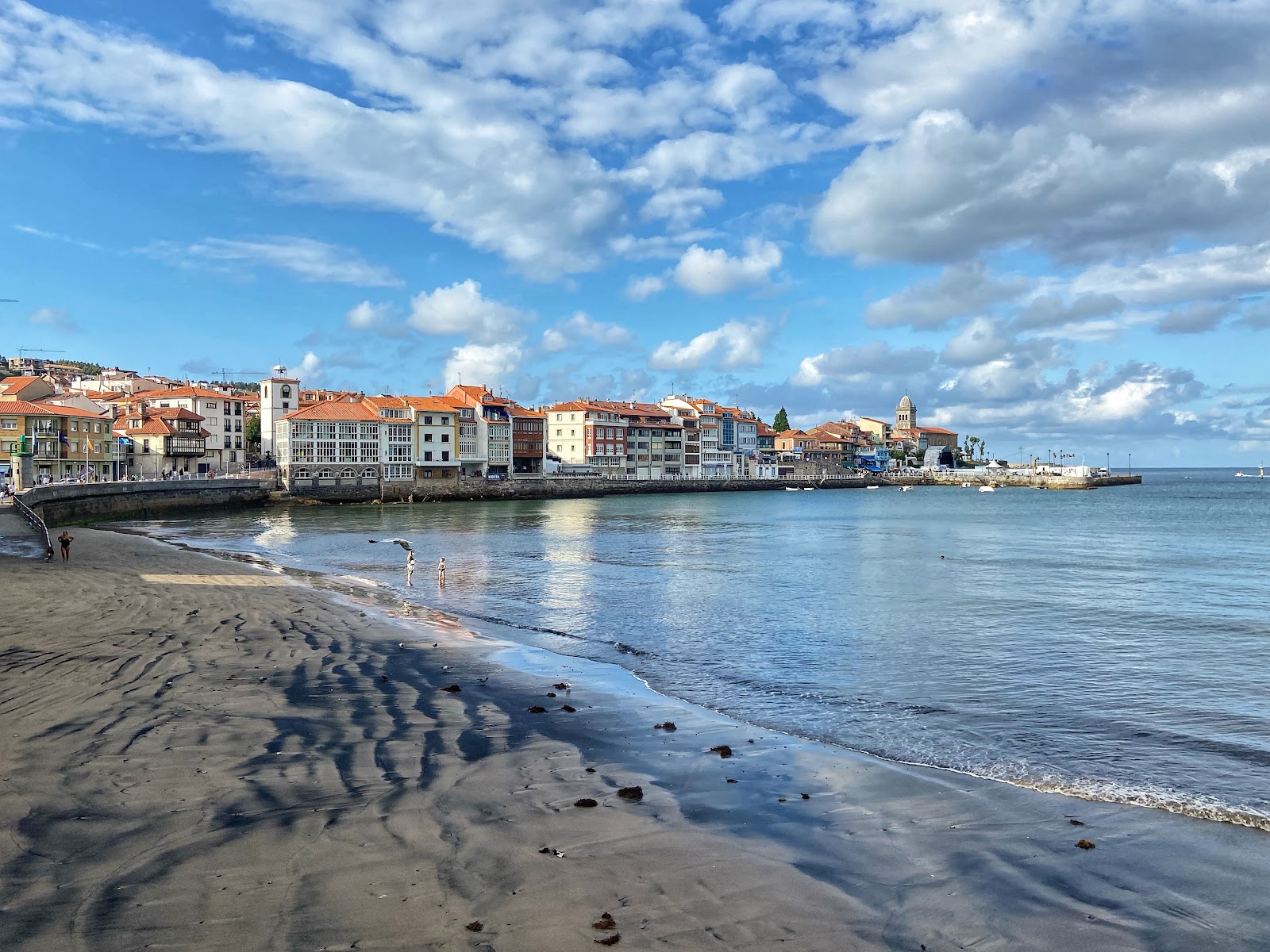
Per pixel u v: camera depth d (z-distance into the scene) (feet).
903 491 642.63
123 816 31.35
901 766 43.80
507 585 125.49
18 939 22.58
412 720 47.98
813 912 27.09
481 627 87.51
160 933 23.26
